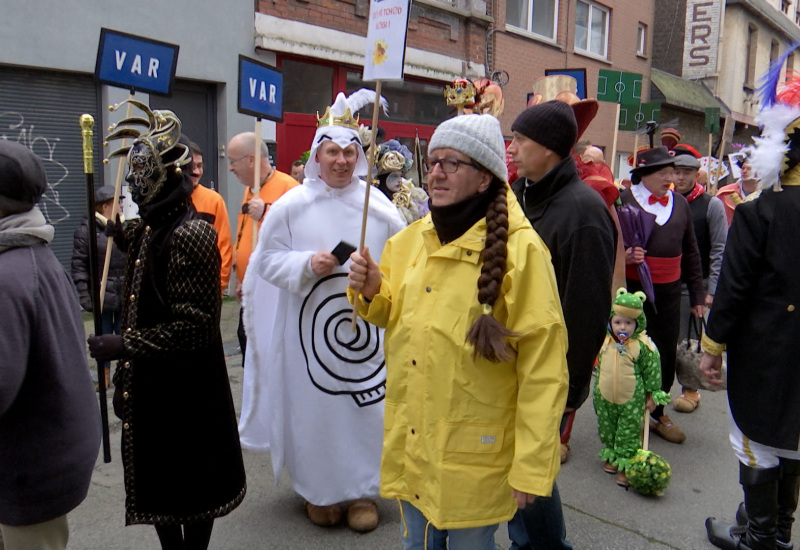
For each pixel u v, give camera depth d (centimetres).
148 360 228
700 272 450
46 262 194
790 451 267
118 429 421
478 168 189
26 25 648
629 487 362
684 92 1856
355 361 307
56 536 207
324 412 304
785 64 274
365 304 217
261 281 314
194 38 774
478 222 193
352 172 309
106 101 715
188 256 221
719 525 310
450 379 189
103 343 216
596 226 249
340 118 307
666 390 441
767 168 256
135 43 350
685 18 2081
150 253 228
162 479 232
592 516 332
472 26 1155
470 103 382
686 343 455
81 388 203
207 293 225
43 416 193
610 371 362
